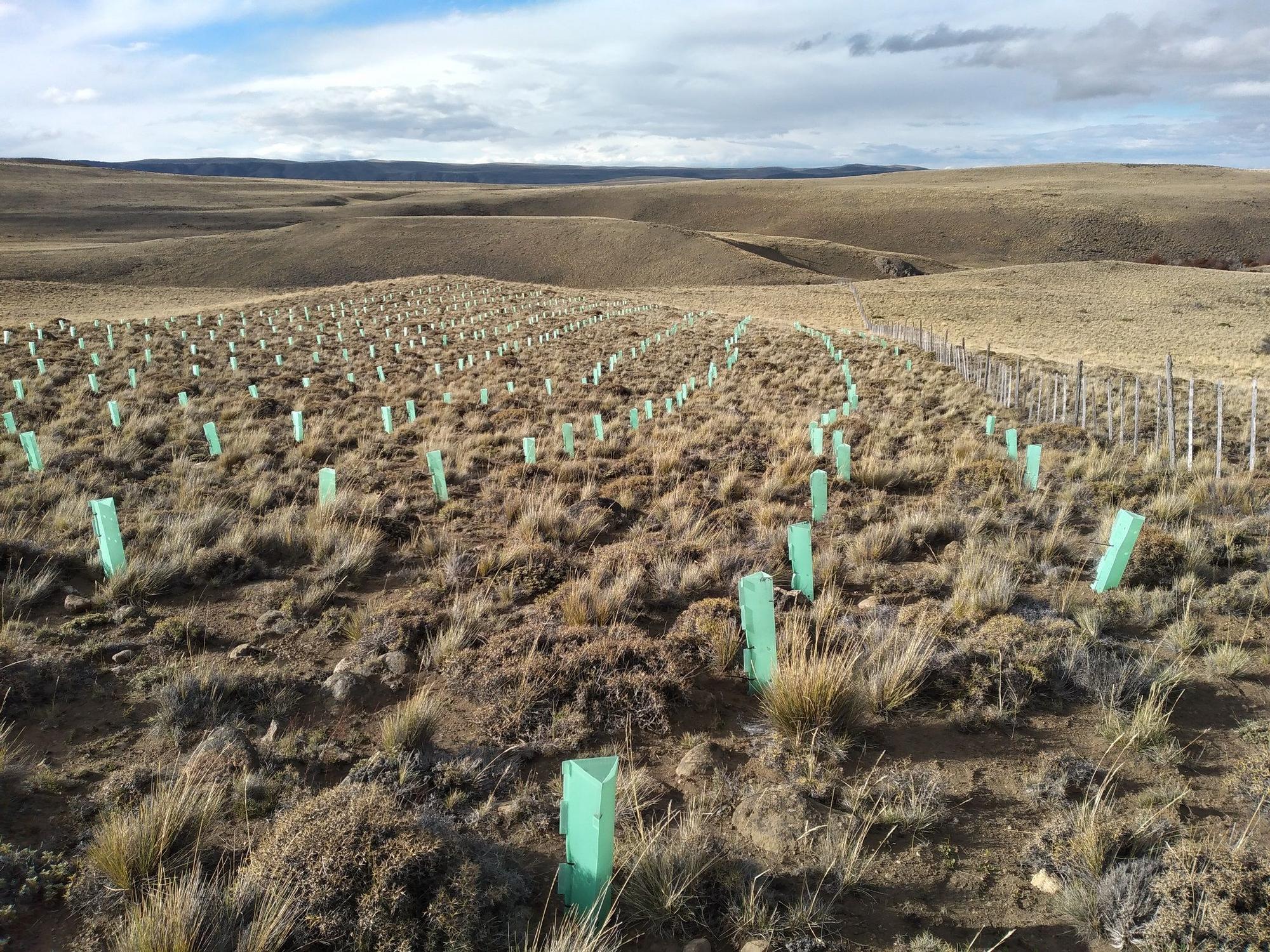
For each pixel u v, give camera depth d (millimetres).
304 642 6055
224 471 11328
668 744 4742
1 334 26984
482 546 8422
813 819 3963
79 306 54094
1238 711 5008
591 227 133625
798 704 4727
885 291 75438
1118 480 10930
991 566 7344
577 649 5492
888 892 3525
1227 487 10734
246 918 3189
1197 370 34844
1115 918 3305
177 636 5906
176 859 3566
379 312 42688
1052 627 5891
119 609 6289
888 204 176875
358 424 15656
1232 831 3828
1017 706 5000
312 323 37344
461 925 3061
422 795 4102
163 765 4332
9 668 5105
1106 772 4398
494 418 16828
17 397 16672
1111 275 85250
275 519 8844
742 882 3494
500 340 33156
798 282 110000
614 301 53250
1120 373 26688
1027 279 84000
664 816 4051
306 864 3281
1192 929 3139
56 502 9195
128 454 11836
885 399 19938
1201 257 137125
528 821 3982
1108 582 6836
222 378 20875
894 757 4570
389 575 7629
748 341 32438
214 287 104750
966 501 9969
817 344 31406
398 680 5398
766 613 5098
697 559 7914
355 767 4344
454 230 131625
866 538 8266
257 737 4664
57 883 3449
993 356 30531
